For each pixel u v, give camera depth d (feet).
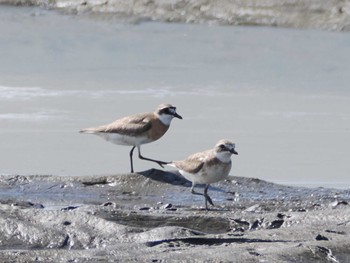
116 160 51.49
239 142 55.57
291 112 63.67
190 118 61.11
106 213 35.83
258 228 35.24
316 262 29.68
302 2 97.30
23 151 52.60
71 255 29.63
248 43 87.97
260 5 97.50
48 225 33.42
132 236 32.37
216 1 98.94
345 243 31.14
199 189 44.45
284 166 50.75
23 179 45.34
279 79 74.13
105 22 95.66
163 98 66.44
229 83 72.18
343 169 50.39
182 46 86.07
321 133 58.29
